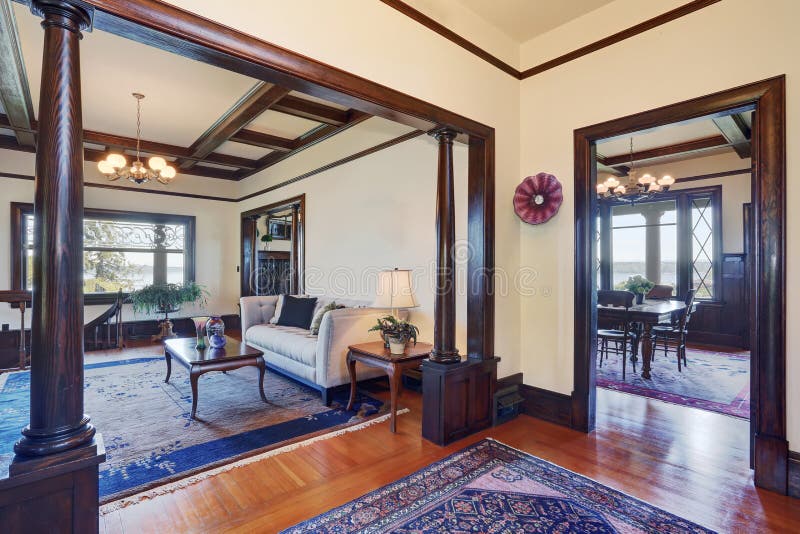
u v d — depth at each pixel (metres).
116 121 5.02
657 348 6.02
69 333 1.42
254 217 7.56
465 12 2.86
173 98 4.32
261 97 4.07
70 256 1.42
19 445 1.36
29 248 6.04
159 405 3.48
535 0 2.79
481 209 3.00
